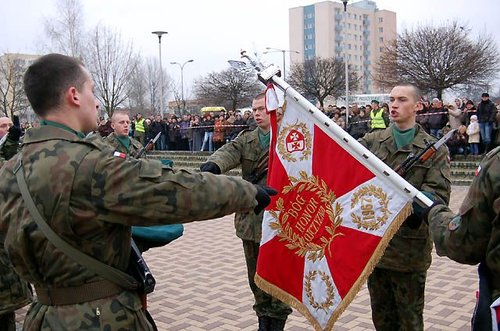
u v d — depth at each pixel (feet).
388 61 103.55
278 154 10.04
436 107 46.93
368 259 8.93
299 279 9.68
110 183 6.19
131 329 6.67
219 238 27.40
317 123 9.59
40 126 6.70
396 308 11.56
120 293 6.72
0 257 12.35
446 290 17.75
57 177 6.24
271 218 10.02
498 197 6.35
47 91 6.64
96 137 6.79
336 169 9.39
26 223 6.37
